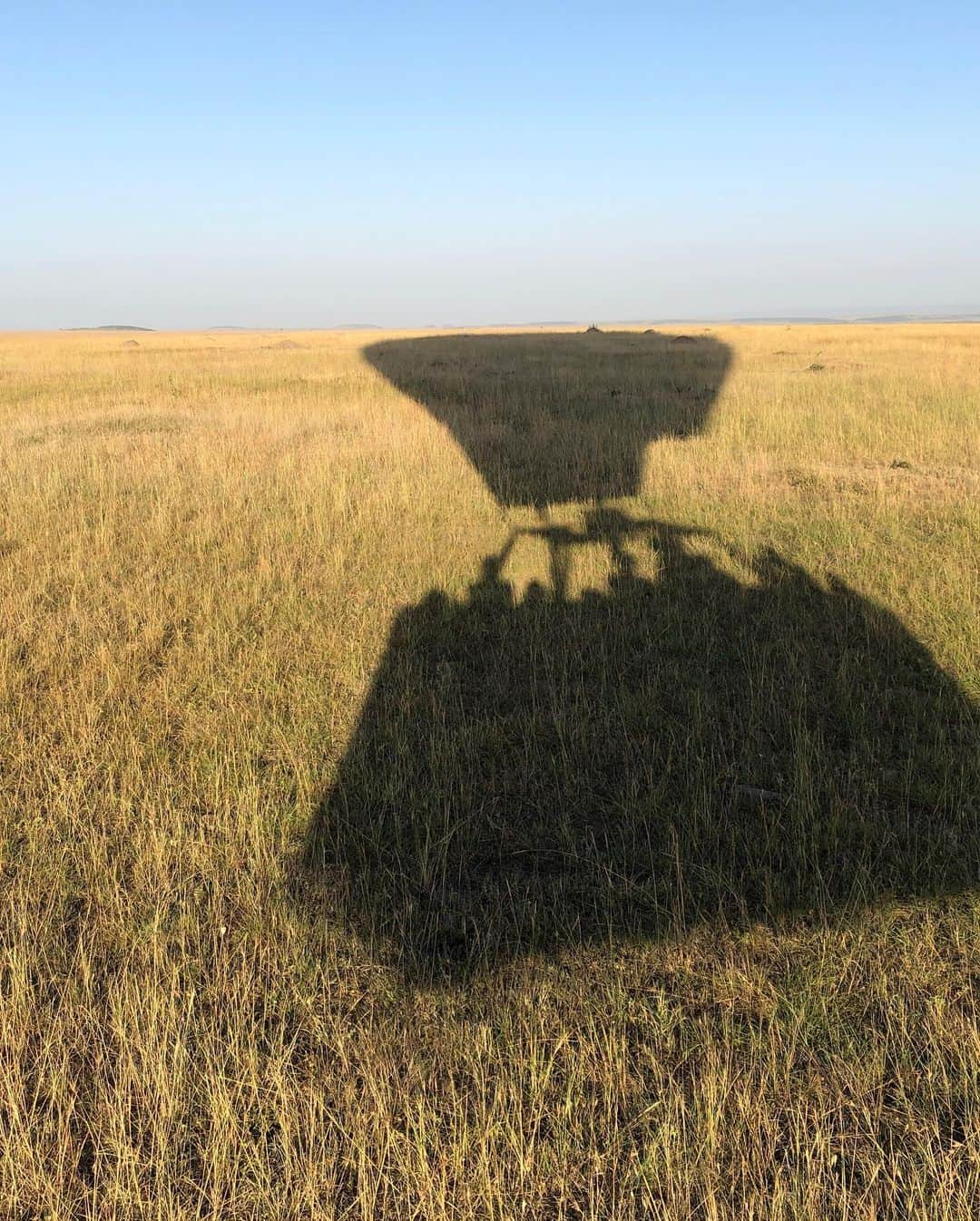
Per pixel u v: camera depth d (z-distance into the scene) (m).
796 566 6.48
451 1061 2.31
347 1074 2.29
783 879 3.01
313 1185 1.98
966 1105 2.16
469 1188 1.96
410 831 3.37
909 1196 1.96
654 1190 2.00
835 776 3.63
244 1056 2.31
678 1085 2.20
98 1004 2.52
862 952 2.69
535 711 4.17
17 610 5.55
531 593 6.12
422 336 58.28
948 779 3.54
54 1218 1.95
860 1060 2.31
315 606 5.84
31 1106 2.23
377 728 4.11
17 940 2.71
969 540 6.93
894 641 4.96
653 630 5.35
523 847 3.27
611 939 2.70
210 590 5.97
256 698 4.44
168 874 3.08
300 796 3.55
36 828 3.31
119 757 3.85
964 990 2.55
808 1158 1.99
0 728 4.11
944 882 2.93
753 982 2.59
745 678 4.68
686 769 3.71
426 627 5.45
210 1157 2.07
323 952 2.74
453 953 2.75
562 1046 2.34
